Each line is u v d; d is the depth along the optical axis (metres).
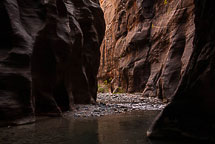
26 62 7.41
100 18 15.05
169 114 4.58
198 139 4.07
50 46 9.05
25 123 6.95
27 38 7.76
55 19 9.22
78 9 12.84
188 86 4.47
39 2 9.08
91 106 11.84
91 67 13.95
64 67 10.07
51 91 9.20
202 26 4.81
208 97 4.08
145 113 9.34
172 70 15.91
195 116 4.22
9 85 6.88
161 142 4.27
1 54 7.05
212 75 4.11
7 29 7.38
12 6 7.62
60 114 8.86
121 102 16.02
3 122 6.47
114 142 4.37
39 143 4.43
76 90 11.94
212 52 4.27
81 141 4.54
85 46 13.45
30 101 7.38
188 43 15.05
